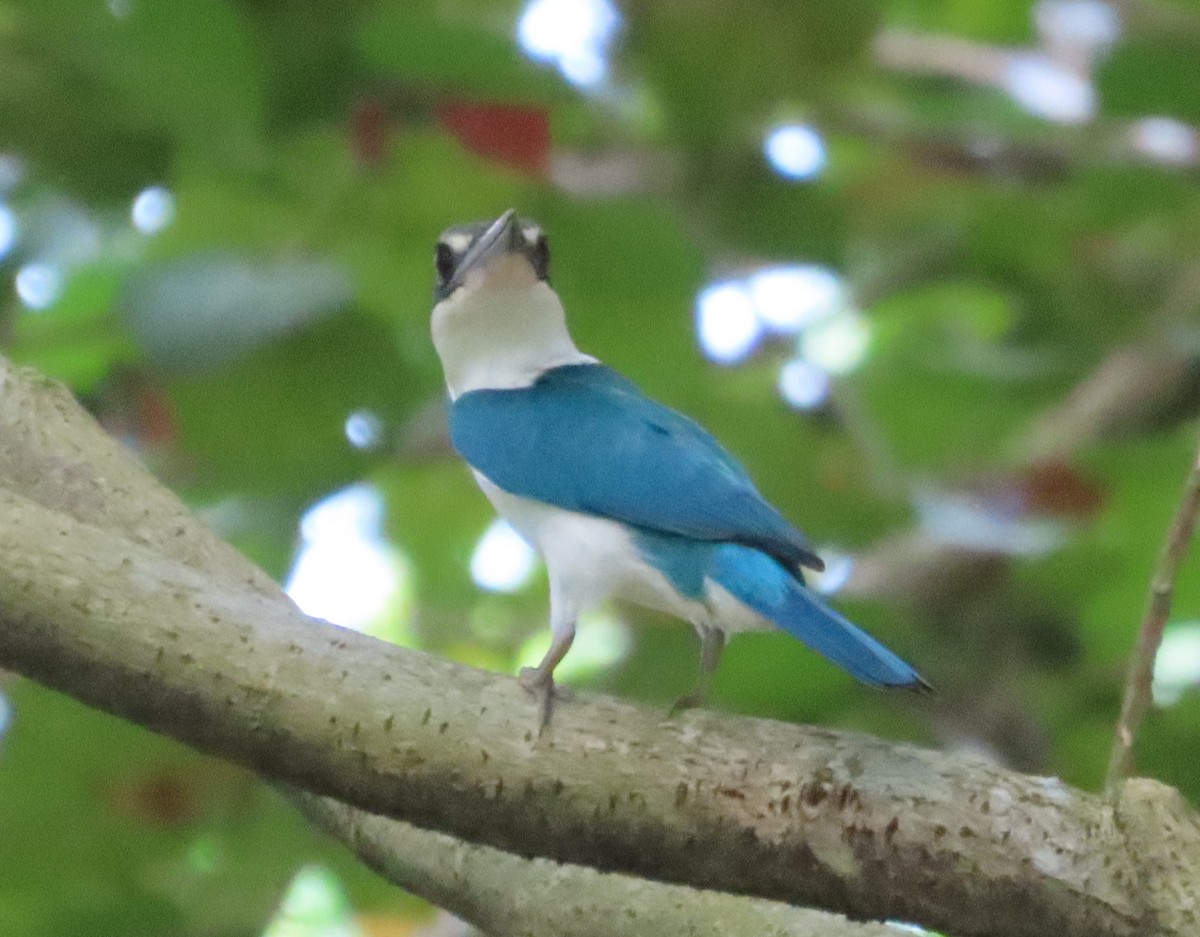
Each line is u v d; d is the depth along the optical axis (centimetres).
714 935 734
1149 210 1281
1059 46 1479
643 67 1064
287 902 1156
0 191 1123
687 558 802
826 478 1207
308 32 1027
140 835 1055
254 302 977
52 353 1160
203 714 643
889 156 1294
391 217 1074
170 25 975
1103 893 613
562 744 641
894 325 1370
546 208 1080
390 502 1321
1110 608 1216
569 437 863
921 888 624
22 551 642
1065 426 1299
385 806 650
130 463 867
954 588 1231
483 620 1412
